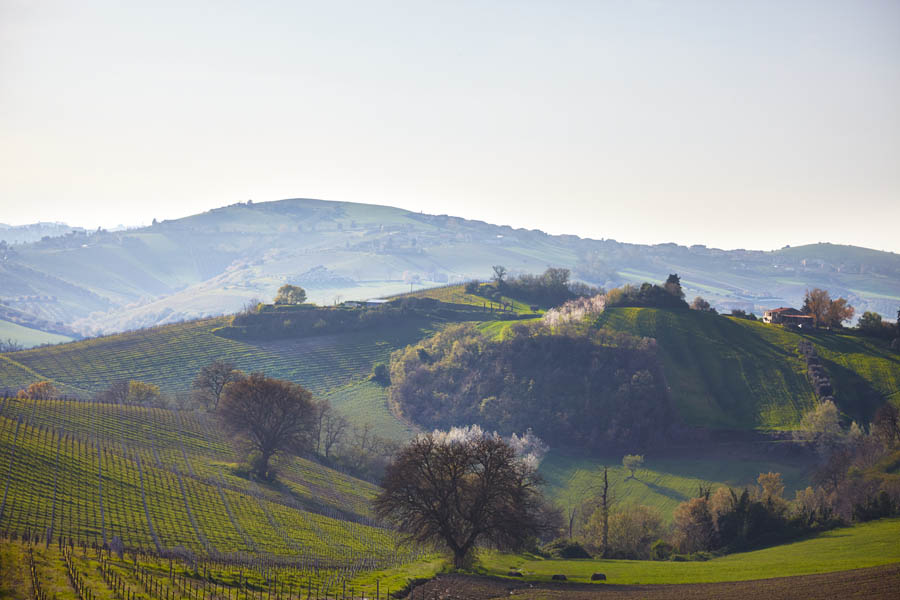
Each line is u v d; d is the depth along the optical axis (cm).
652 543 11181
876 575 6162
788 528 10244
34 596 4797
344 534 10200
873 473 12369
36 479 9619
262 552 8250
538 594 6194
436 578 6962
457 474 7681
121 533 8225
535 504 8094
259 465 13312
